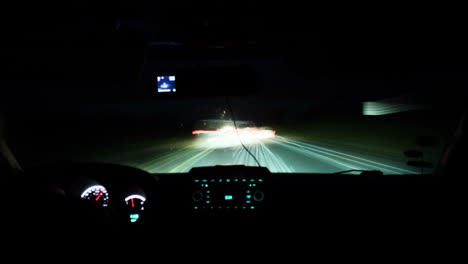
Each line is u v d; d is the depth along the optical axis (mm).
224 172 852
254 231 829
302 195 841
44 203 624
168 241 825
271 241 826
